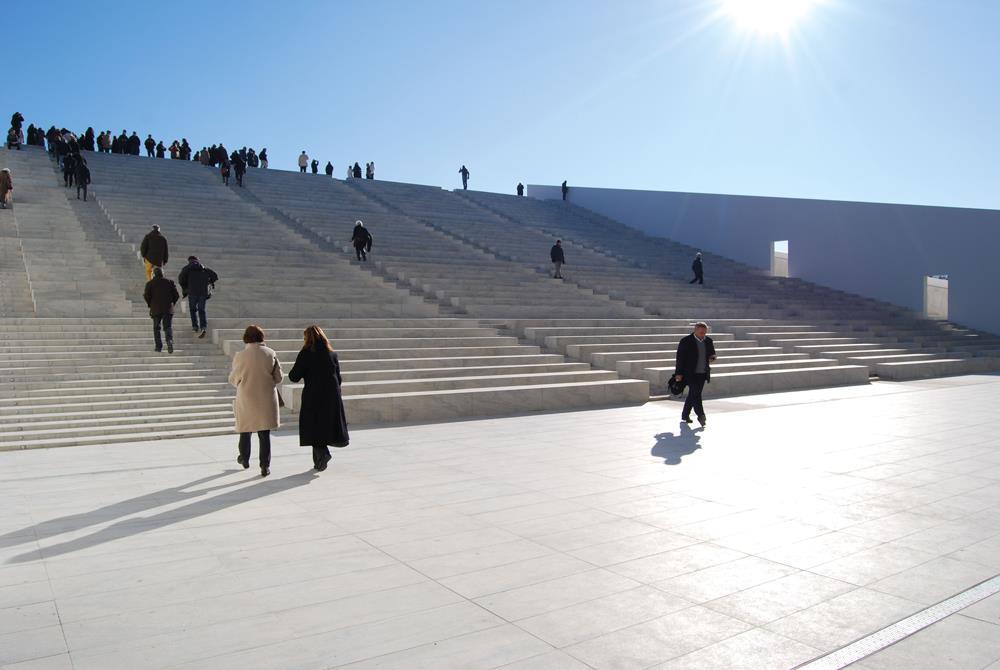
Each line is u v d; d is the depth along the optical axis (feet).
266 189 98.63
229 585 15.39
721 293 88.12
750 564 16.75
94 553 17.46
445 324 56.44
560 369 50.70
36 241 58.59
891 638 12.95
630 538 18.66
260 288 56.03
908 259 94.17
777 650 12.48
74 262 55.42
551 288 73.31
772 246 106.73
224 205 83.35
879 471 26.61
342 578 15.81
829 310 86.33
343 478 25.59
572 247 99.81
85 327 45.37
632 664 11.96
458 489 23.93
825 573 16.17
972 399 49.88
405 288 65.72
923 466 27.48
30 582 15.55
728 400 49.26
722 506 21.75
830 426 37.52
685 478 25.48
